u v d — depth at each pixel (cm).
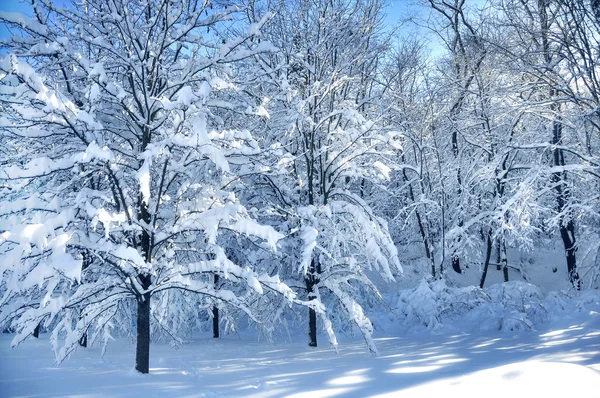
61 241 571
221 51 805
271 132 1173
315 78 1277
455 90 1823
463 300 1420
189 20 837
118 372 701
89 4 827
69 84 804
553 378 505
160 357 928
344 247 1114
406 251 2139
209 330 1691
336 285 1091
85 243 637
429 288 1483
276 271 1254
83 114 607
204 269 746
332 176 1239
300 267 856
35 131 686
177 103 628
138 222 737
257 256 1100
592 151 1561
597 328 947
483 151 1781
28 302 678
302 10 1288
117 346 1134
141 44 821
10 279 556
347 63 1347
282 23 1304
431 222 2039
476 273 1980
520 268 1956
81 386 588
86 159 578
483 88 1703
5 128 667
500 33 1683
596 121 1459
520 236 1473
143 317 732
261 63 1173
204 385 604
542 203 1822
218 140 730
